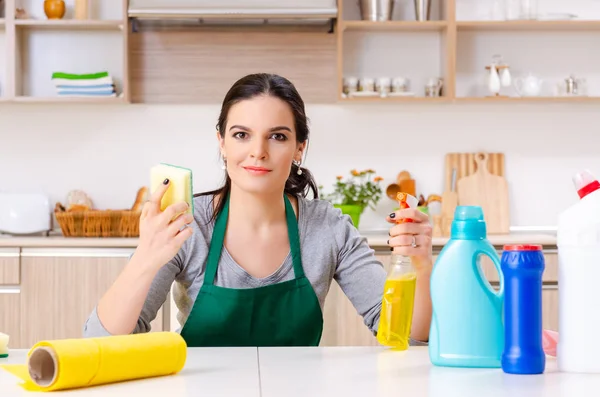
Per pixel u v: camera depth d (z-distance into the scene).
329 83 3.99
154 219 1.47
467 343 1.30
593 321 1.25
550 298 3.44
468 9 4.08
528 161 4.08
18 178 4.00
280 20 3.80
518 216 4.08
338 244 1.89
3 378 1.22
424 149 4.06
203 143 4.02
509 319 1.26
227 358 1.40
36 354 1.15
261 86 1.68
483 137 4.07
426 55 4.05
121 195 4.01
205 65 3.97
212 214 1.84
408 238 1.53
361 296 1.87
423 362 1.36
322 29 3.95
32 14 4.02
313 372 1.27
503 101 3.84
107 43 3.98
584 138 4.08
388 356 1.42
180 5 3.68
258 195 1.77
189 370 1.29
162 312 3.36
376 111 4.05
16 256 3.44
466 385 1.16
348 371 1.28
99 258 3.45
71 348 1.13
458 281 1.31
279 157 1.68
